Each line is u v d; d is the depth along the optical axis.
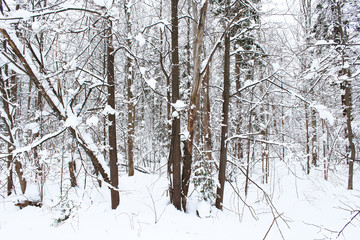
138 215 4.86
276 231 4.82
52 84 4.71
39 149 6.10
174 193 5.30
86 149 5.09
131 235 4.13
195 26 7.00
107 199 5.85
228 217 5.36
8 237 4.08
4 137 5.64
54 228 4.36
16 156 4.88
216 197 5.61
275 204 6.70
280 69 5.50
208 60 5.61
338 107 9.05
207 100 8.34
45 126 6.64
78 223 4.30
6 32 4.07
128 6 6.58
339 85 9.07
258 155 11.05
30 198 5.65
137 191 6.39
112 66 5.21
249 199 7.01
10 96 6.82
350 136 7.79
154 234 4.20
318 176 9.75
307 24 9.79
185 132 5.41
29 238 4.03
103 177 5.45
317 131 11.49
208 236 4.33
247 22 6.89
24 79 8.63
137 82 11.55
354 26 7.89
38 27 3.81
